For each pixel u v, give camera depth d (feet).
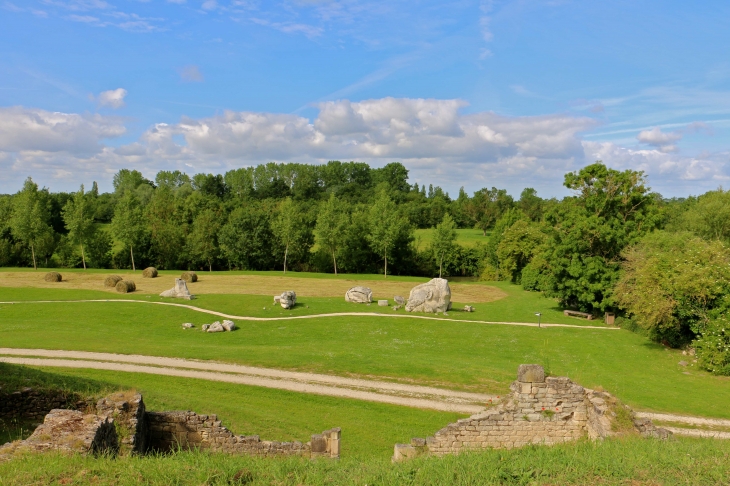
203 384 85.20
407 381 93.25
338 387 88.07
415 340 131.64
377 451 61.31
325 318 152.76
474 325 149.89
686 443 44.91
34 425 53.78
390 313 160.66
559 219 180.75
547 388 52.54
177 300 173.37
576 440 50.90
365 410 77.10
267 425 66.95
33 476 31.96
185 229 320.50
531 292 228.43
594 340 136.67
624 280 145.18
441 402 82.38
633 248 155.02
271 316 155.63
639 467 35.76
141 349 108.99
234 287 214.90
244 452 50.93
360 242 304.09
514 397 53.06
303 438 63.62
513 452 41.37
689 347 125.18
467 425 51.62
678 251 138.92
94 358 98.78
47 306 156.15
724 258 125.18
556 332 144.66
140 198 440.04
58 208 346.74
